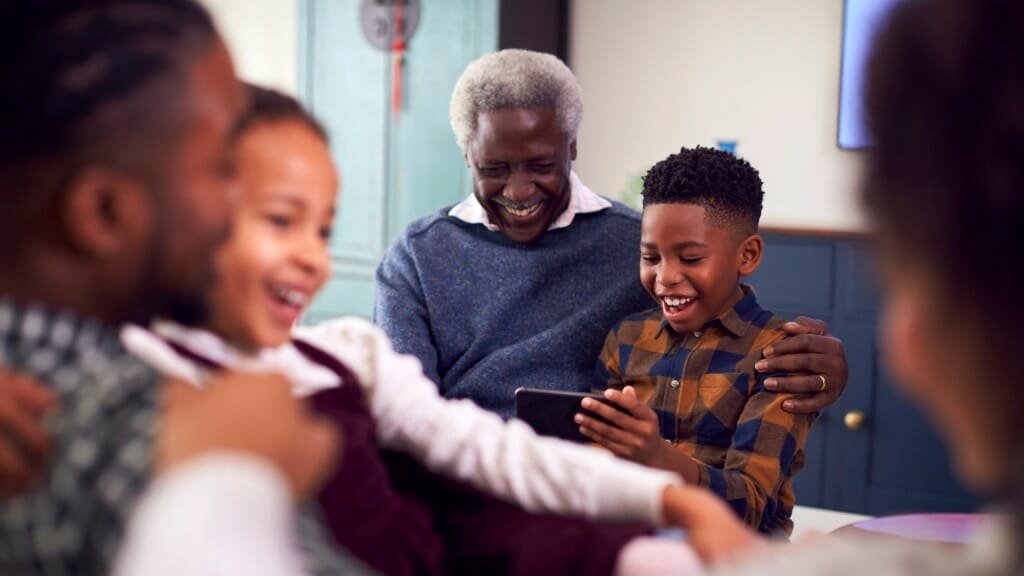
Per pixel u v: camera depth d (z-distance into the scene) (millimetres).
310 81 4234
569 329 1834
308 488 539
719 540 901
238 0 4695
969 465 448
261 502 458
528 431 1107
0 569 556
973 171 416
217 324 969
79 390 571
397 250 2000
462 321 1912
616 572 930
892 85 435
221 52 629
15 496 547
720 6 3975
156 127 587
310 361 1050
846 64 3758
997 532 439
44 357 585
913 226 430
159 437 527
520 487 1063
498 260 1905
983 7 417
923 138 426
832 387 1555
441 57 3951
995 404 430
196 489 453
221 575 427
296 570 512
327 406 1007
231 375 548
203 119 604
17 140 574
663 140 4102
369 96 4109
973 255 418
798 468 1617
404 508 1024
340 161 4191
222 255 949
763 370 1566
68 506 539
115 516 524
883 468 3537
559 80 1832
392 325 1924
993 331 422
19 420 544
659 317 1768
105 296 611
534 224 1875
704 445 1631
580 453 1053
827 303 3576
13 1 590
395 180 4082
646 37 4098
